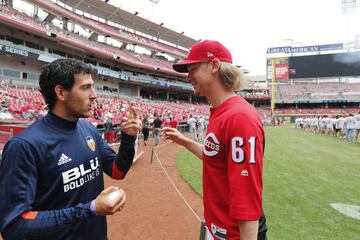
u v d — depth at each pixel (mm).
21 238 1305
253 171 1391
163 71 47375
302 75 52375
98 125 16516
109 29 42844
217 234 1634
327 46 54281
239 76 1763
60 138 1621
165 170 9023
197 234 4414
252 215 1368
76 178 1650
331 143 16688
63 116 1685
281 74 53500
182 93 55406
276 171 8742
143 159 11023
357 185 7078
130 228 4598
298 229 4340
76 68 1638
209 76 1770
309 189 6668
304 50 55844
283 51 57594
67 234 1604
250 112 1500
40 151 1499
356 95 53406
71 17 34125
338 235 4148
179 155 12328
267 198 5938
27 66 27812
